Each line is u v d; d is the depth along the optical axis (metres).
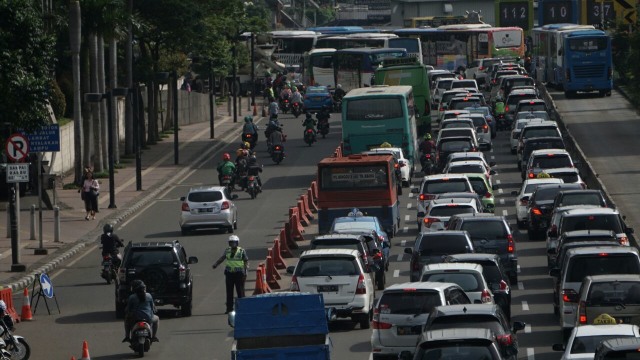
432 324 44.06
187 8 149.25
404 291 52.12
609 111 173.62
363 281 62.88
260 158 145.50
